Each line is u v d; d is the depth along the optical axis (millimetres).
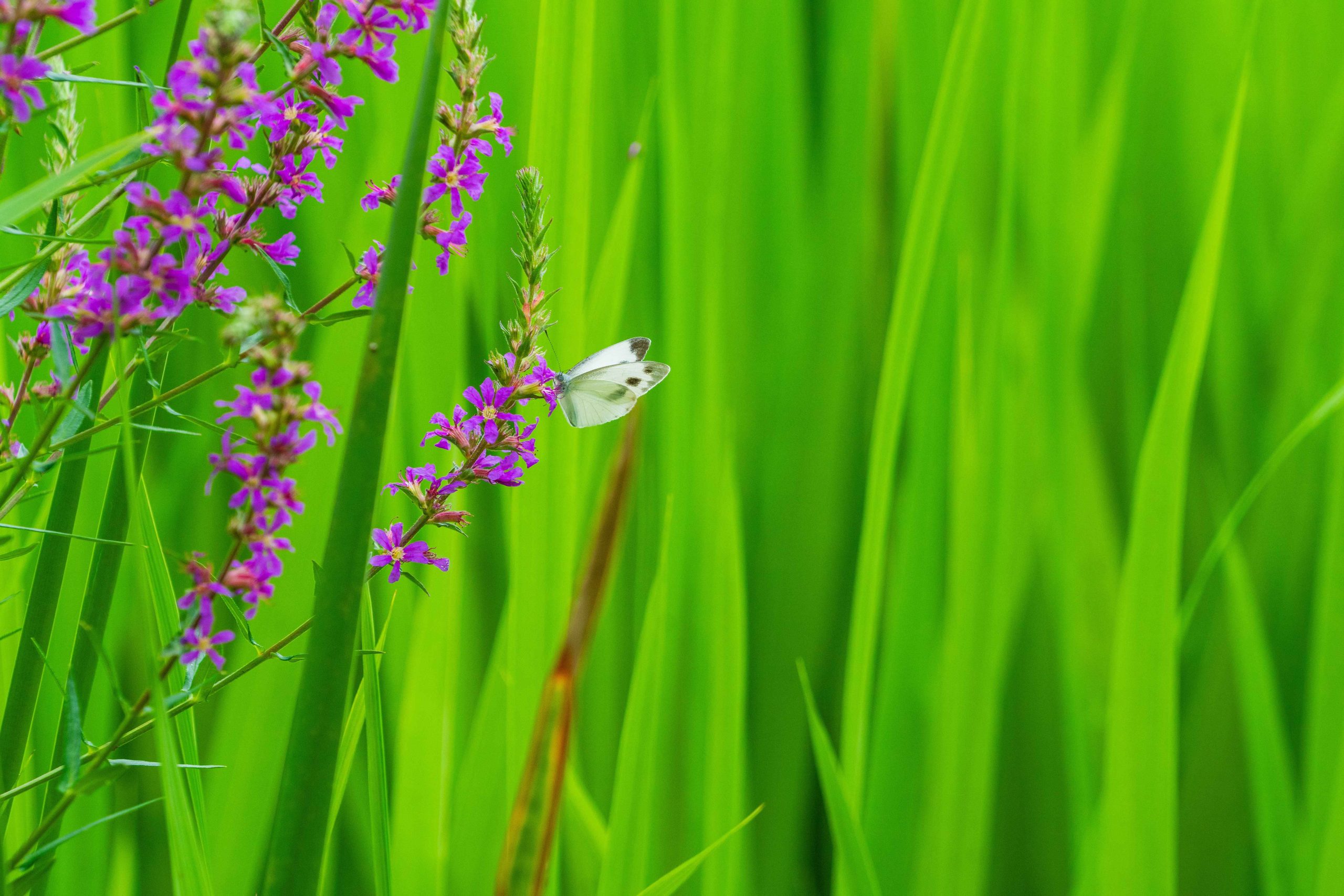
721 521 1833
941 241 1876
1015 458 1848
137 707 1701
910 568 1859
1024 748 1875
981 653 1834
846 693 1830
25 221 1761
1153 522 1808
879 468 1833
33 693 1748
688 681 1847
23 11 1501
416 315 1872
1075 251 1886
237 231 1712
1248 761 1859
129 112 1870
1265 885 1827
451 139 1726
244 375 1869
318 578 1651
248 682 1839
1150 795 1804
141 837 1843
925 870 1829
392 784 1856
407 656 1864
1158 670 1805
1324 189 1889
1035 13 1888
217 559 1865
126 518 1749
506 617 1839
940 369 1870
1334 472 1855
